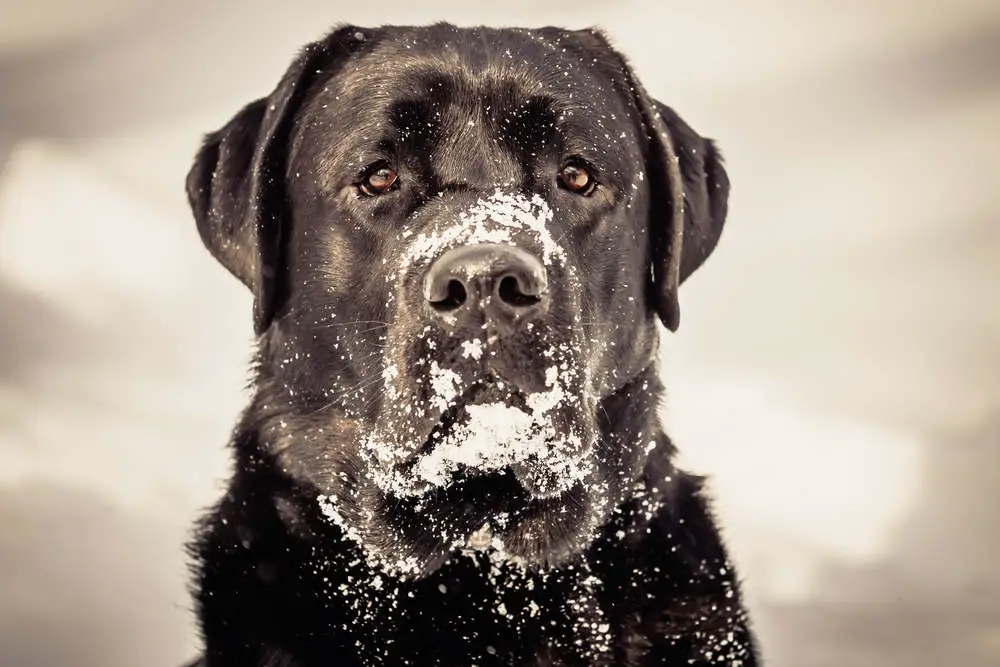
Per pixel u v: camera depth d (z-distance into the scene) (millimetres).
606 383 4711
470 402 4211
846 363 15172
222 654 4570
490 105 4734
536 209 4520
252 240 4883
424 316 4242
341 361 4605
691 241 5523
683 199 5426
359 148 4691
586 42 5195
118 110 21375
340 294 4641
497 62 4824
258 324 4805
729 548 5027
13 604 10469
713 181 5719
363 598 4508
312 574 4559
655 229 5074
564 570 4547
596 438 4500
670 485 4852
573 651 4539
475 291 4105
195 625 4723
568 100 4789
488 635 4512
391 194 4660
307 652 4484
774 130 21172
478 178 4664
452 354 4184
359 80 4836
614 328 4789
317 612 4516
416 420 4254
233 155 5125
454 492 4414
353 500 4527
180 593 10883
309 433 4641
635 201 4914
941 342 15758
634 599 4621
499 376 4176
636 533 4688
